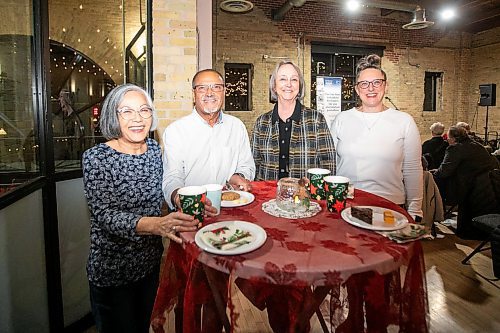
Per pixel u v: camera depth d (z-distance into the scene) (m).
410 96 8.96
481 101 8.29
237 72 7.76
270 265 0.95
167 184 1.57
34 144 1.89
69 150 2.70
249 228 1.17
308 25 7.90
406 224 1.20
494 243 2.45
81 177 2.20
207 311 1.23
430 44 8.98
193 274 1.14
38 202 1.85
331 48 8.25
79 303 2.21
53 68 4.22
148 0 2.67
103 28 4.24
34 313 1.81
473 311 2.40
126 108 1.38
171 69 2.75
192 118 1.87
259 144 2.16
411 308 1.16
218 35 7.39
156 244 1.52
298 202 1.41
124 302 1.43
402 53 8.76
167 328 1.34
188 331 1.17
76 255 2.19
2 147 1.89
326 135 2.04
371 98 1.95
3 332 1.53
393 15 8.48
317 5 7.85
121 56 4.29
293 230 1.19
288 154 2.06
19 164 1.89
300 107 2.09
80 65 4.31
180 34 2.74
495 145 8.11
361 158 1.94
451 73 9.30
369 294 1.24
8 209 1.57
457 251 3.48
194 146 1.84
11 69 1.89
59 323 2.01
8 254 1.57
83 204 2.22
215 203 1.33
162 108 2.76
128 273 1.41
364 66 2.00
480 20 8.36
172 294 1.32
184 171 1.85
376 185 1.93
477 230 3.28
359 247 1.06
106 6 4.19
